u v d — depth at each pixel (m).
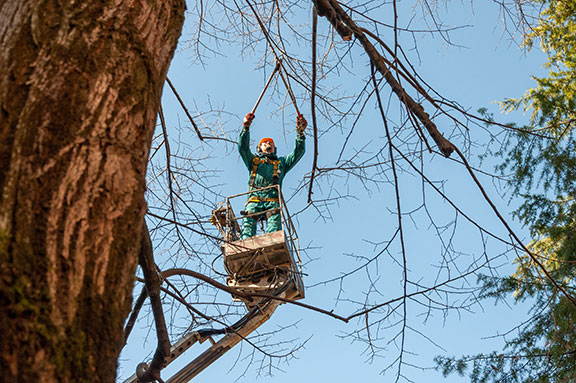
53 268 3.26
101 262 3.46
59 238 3.35
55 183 3.49
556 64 16.89
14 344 2.96
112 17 4.30
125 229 3.67
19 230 3.26
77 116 3.75
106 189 3.65
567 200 15.34
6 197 3.32
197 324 9.75
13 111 3.63
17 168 3.44
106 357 3.29
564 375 13.34
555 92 15.98
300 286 15.08
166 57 4.59
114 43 4.18
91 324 3.29
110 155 3.76
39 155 3.53
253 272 15.18
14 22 4.02
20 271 3.14
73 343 3.16
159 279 7.52
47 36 3.99
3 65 3.80
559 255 14.03
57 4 4.16
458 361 14.30
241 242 15.42
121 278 3.54
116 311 3.43
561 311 13.49
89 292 3.34
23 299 3.08
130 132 3.94
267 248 15.16
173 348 12.72
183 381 13.28
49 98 3.73
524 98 16.19
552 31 16.80
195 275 8.35
